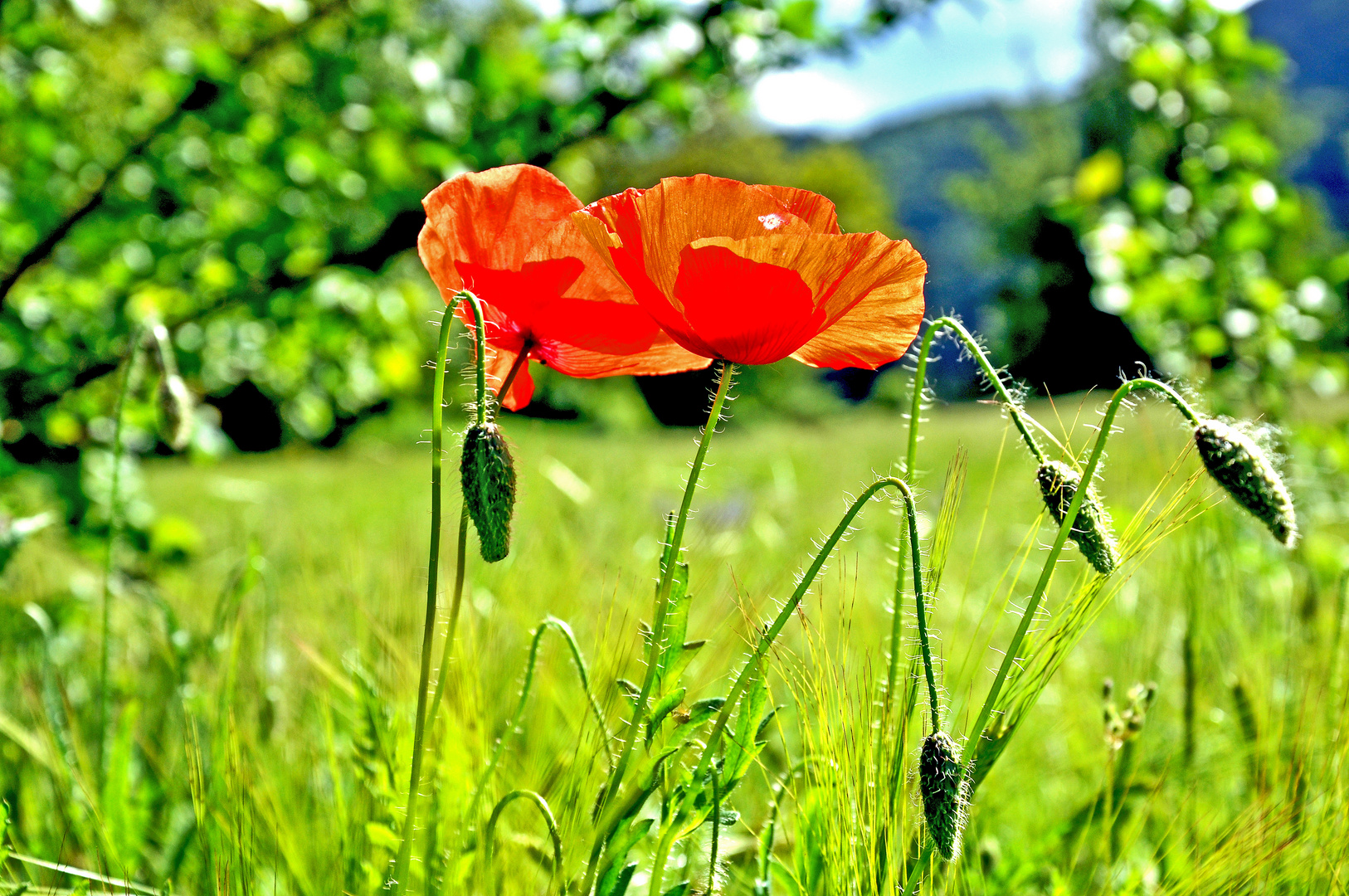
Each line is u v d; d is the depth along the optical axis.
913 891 0.34
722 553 0.72
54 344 0.90
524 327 0.36
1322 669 0.48
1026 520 1.11
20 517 0.74
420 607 0.52
